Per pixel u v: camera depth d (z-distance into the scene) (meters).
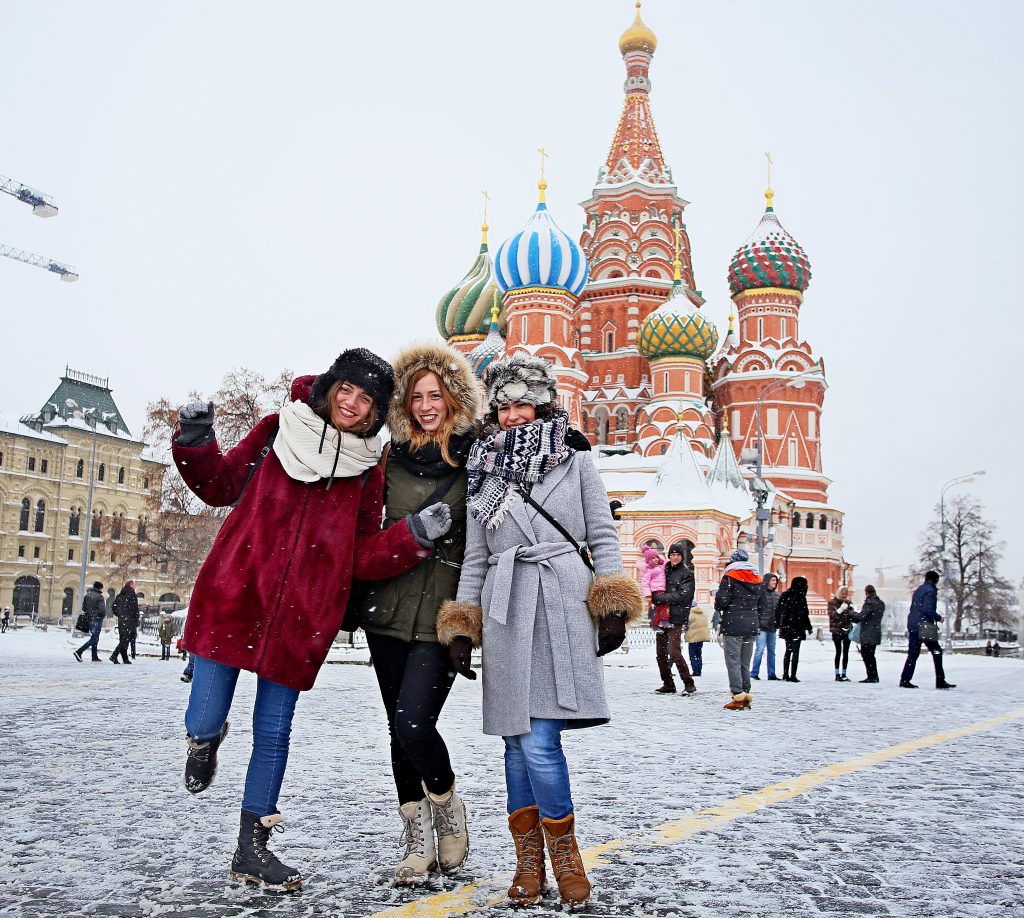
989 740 9.27
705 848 4.86
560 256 54.94
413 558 4.53
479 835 5.25
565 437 4.75
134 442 79.75
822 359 66.75
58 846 4.75
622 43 71.00
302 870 4.46
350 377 4.59
